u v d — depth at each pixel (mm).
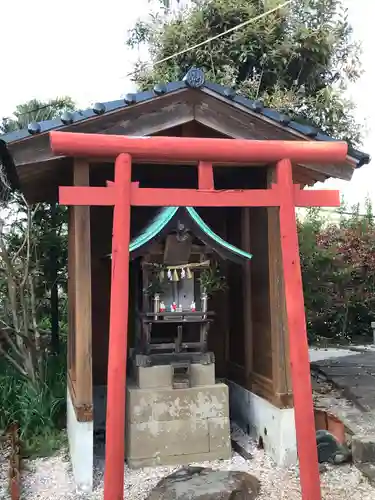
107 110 3877
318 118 8391
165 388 4430
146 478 4020
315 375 7133
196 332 4980
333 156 3342
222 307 5945
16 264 6648
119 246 3037
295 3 8516
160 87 3959
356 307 11367
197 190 3205
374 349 9641
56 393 5633
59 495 3768
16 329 5941
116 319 2986
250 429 4977
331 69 8984
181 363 4480
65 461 4492
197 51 8297
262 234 4801
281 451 4207
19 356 6125
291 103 7758
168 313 4527
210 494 3455
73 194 3033
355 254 10859
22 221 6918
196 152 3158
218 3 8227
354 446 4180
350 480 3883
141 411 4305
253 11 8281
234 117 4223
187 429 4371
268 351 4633
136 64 8930
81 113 3838
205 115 4172
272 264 4398
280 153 3283
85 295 3908
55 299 7121
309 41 8336
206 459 4371
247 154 3238
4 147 3969
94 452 4613
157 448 4301
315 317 10820
